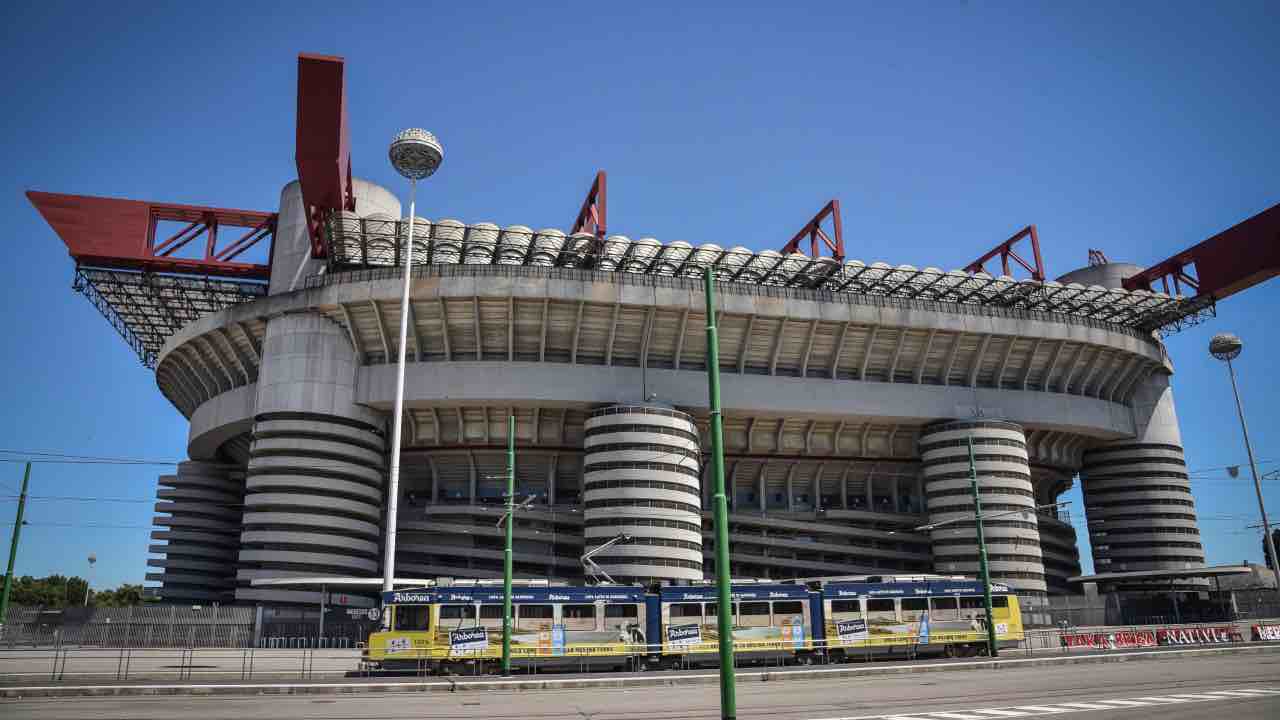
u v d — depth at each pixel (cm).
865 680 3156
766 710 2212
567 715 2155
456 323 6581
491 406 6750
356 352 6669
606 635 3928
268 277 7088
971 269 8369
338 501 6372
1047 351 7812
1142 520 8444
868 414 7306
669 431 6562
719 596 1332
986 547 7156
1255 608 7750
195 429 7612
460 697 2695
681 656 4031
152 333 8088
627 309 6706
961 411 7531
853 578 4509
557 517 7094
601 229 6581
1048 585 8681
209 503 8219
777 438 7581
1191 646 4572
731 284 6912
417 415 6912
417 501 7319
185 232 6975
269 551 6191
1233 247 7719
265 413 6469
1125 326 8188
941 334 7412
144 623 5359
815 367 7331
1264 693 2294
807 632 4119
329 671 3816
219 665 4116
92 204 6875
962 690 2659
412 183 4653
